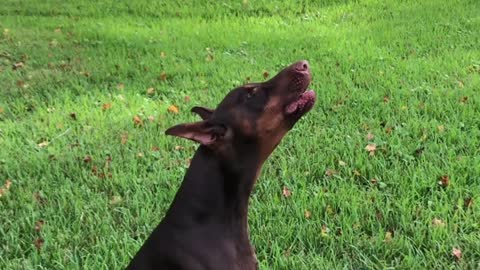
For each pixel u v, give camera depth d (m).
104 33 6.50
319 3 7.46
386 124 3.77
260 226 2.84
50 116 4.28
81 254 2.76
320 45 5.77
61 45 6.13
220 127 1.97
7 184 3.32
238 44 5.95
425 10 6.79
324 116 3.97
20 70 5.34
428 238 2.73
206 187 1.98
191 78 4.96
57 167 3.44
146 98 4.52
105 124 4.06
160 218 2.96
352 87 4.45
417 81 4.56
